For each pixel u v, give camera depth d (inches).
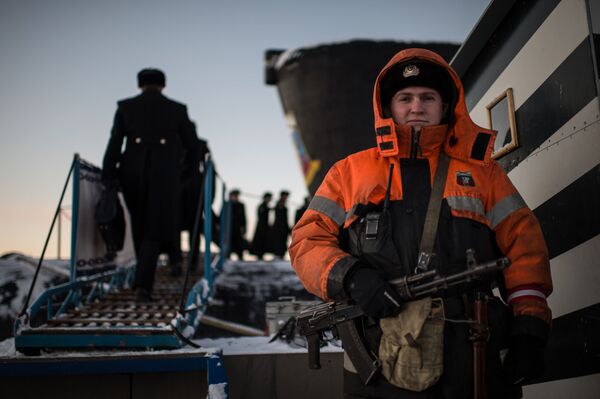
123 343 117.9
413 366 56.7
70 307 163.2
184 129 178.2
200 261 368.2
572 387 84.1
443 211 63.1
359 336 63.5
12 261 351.6
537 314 59.5
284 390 122.8
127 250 215.5
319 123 1013.8
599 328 77.0
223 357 122.6
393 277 61.5
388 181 65.4
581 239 81.5
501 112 109.2
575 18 82.4
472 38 113.7
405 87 70.1
